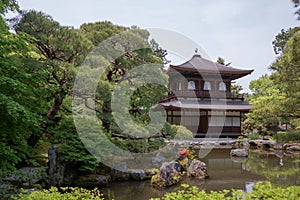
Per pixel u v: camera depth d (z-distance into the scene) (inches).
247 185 326.0
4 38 221.3
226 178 365.4
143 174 348.8
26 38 276.5
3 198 205.5
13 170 226.7
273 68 425.1
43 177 280.5
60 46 302.2
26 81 251.9
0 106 193.0
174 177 336.8
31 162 283.0
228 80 1067.3
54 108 327.0
